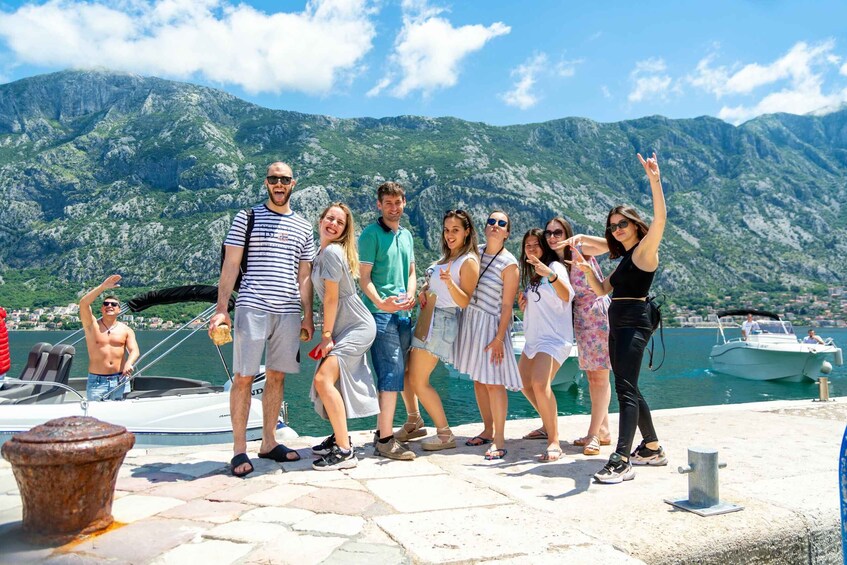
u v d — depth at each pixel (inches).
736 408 292.2
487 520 123.0
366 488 149.2
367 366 186.4
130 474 165.9
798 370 1061.8
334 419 173.8
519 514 127.3
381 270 191.3
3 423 271.6
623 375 165.8
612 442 217.5
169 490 148.4
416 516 125.8
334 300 176.2
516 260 195.8
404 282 197.2
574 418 267.1
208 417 318.0
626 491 148.0
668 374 1296.8
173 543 110.8
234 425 169.0
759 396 966.4
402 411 781.9
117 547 109.3
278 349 177.8
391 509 130.9
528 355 199.5
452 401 895.1
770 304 6466.5
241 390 169.2
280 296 174.9
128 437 123.1
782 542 123.5
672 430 237.1
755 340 1135.6
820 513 131.9
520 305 209.0
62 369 305.6
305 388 1071.6
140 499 140.4
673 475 165.5
